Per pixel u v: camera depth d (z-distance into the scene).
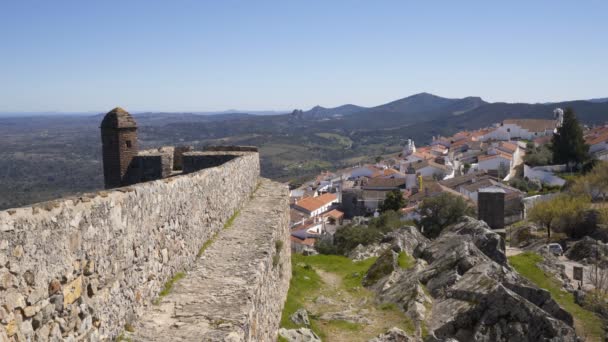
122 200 5.94
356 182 91.88
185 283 7.72
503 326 11.32
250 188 16.30
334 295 16.89
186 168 16.52
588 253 29.41
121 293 5.80
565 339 11.04
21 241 3.91
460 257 15.47
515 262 22.69
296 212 67.25
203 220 9.89
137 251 6.36
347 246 34.41
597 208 39.44
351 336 12.88
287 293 15.64
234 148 19.95
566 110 66.69
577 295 18.78
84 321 4.84
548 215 38.75
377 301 15.47
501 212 32.47
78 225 4.82
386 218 44.41
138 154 15.64
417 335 12.09
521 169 74.81
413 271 16.41
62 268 4.48
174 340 5.69
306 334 11.66
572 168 65.56
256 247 9.89
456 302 12.70
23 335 3.89
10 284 3.76
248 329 6.38
